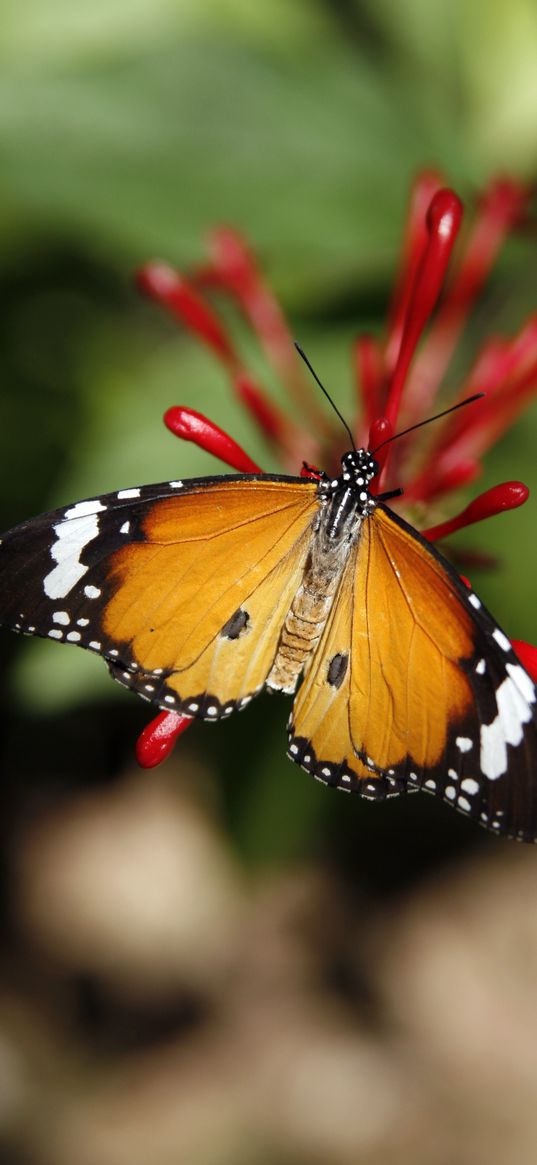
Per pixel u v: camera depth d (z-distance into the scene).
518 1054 0.63
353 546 0.38
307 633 0.38
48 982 0.65
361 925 0.66
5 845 0.66
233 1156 0.62
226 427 0.44
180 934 0.66
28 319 0.51
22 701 0.52
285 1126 0.62
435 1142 0.62
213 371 0.45
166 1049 0.64
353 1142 0.62
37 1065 0.62
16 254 0.49
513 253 0.46
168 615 0.38
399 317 0.42
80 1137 0.61
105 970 0.65
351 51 0.46
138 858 0.66
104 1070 0.63
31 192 0.44
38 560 0.37
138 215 0.45
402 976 0.65
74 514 0.38
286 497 0.38
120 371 0.51
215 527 0.38
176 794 0.66
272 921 0.67
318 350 0.46
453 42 0.47
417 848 0.63
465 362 0.47
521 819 0.37
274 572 0.38
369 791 0.38
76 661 0.43
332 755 0.38
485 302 0.47
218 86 0.45
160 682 0.38
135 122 0.45
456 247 0.46
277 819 0.46
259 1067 0.64
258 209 0.45
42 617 0.37
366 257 0.45
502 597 0.44
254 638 0.38
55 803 0.66
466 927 0.66
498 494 0.39
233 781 0.46
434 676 0.38
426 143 0.45
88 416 0.50
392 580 0.38
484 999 0.64
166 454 0.44
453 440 0.42
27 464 0.50
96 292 0.51
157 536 0.38
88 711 0.57
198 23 0.46
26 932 0.65
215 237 0.44
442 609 0.38
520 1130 0.62
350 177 0.45
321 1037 0.64
